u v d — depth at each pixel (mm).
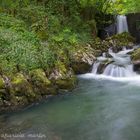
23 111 10719
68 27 19531
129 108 10898
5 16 16359
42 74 12594
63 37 17422
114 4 26000
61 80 13133
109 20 24641
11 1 17734
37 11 18016
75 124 9461
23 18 17422
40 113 10484
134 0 25422
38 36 15773
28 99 11508
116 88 13586
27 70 12367
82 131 8898
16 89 11258
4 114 10391
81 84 14359
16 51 12914
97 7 23406
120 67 15750
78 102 11688
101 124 9461
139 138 8406
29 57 12859
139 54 16344
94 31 22500
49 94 12406
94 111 10633
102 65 16281
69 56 16203
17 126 9227
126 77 15391
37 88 12117
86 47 18344
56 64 13773
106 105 11305
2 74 11422
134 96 12328
